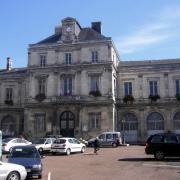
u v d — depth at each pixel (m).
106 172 23.86
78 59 61.66
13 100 69.31
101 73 60.50
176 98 63.03
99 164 28.89
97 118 59.72
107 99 59.69
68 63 61.97
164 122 62.88
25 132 61.78
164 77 64.19
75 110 60.12
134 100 64.38
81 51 61.81
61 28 65.81
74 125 60.03
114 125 60.78
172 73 63.94
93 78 60.91
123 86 65.56
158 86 64.19
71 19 63.06
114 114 61.47
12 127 68.75
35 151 23.41
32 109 62.16
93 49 61.44
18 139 41.56
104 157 34.97
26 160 21.97
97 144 39.88
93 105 60.09
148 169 24.73
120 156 35.44
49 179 20.86
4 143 39.94
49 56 62.91
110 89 59.94
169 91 63.56
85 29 65.88
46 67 62.44
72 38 62.56
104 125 59.09
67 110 60.53
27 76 66.50
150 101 63.75
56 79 61.94
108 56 60.72
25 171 19.73
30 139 60.97
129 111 64.31
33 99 62.31
